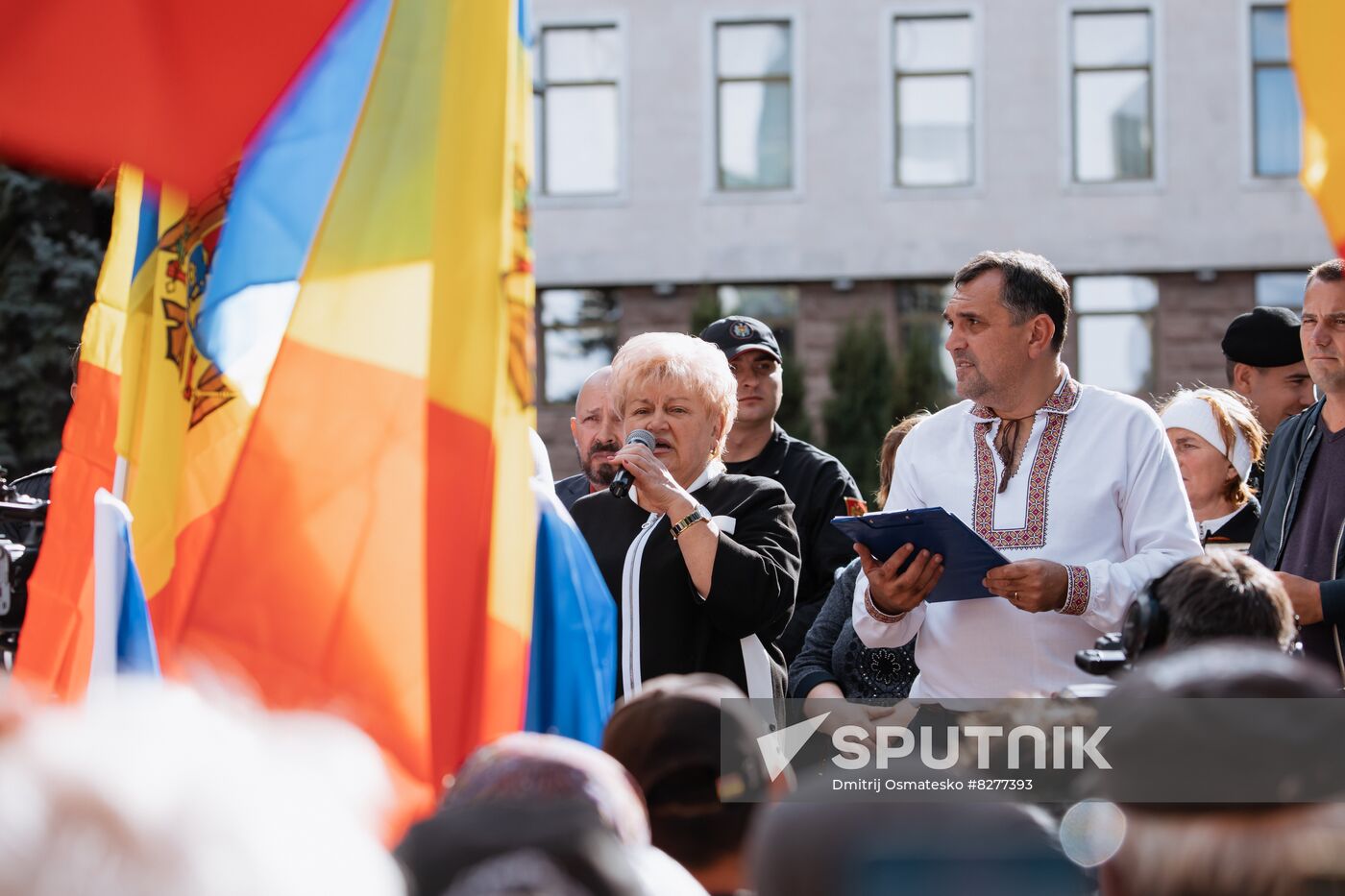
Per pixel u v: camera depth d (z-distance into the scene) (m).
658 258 27.08
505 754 2.25
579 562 3.80
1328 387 4.71
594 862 1.96
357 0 3.55
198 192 3.33
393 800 2.23
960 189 26.66
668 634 4.27
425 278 3.53
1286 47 26.44
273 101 3.32
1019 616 4.19
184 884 1.24
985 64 26.69
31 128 3.26
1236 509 5.74
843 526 4.09
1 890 1.21
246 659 3.40
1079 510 4.21
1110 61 26.66
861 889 2.07
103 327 4.04
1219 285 26.56
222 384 3.60
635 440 4.41
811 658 5.07
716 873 2.72
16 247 17.64
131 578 3.76
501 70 3.50
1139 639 3.17
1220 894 1.80
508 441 3.46
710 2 27.09
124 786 1.26
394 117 3.55
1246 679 1.89
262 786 1.31
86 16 3.25
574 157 27.36
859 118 26.86
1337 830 1.80
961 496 4.36
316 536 3.45
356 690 3.40
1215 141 26.38
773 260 26.95
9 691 1.67
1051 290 4.28
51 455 17.69
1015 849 2.09
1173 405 5.83
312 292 3.52
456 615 3.40
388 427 3.49
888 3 26.84
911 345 26.05
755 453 6.58
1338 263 4.72
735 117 27.20
